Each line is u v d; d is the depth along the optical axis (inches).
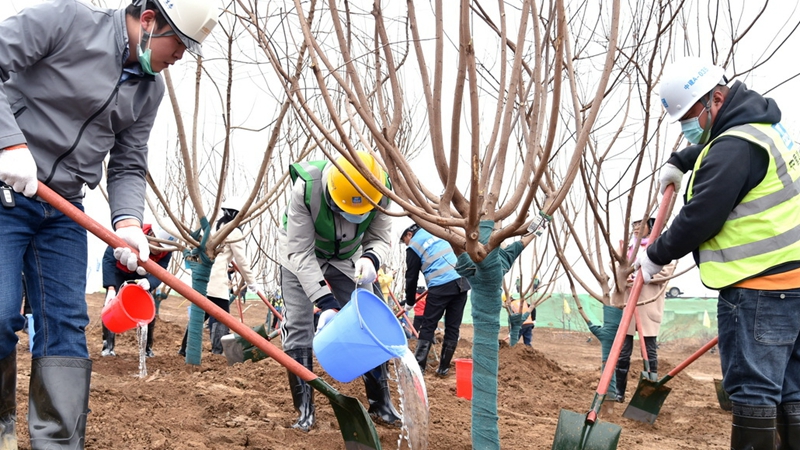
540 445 153.7
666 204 145.3
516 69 111.8
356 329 107.8
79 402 99.0
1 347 96.4
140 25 98.9
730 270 115.2
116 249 100.6
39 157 98.5
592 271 215.0
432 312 278.7
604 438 117.4
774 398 112.0
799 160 118.4
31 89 96.7
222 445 135.6
